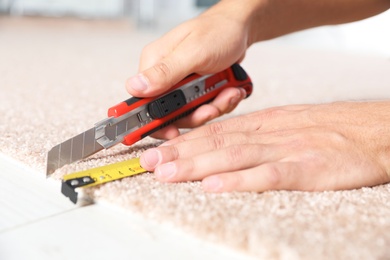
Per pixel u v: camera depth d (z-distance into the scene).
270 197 0.72
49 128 1.10
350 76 2.32
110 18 5.25
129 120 0.89
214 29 0.98
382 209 0.70
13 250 0.60
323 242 0.58
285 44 4.68
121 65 2.44
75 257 0.59
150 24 5.36
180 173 0.76
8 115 1.21
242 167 0.77
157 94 0.91
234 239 0.59
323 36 5.00
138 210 0.68
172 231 0.64
